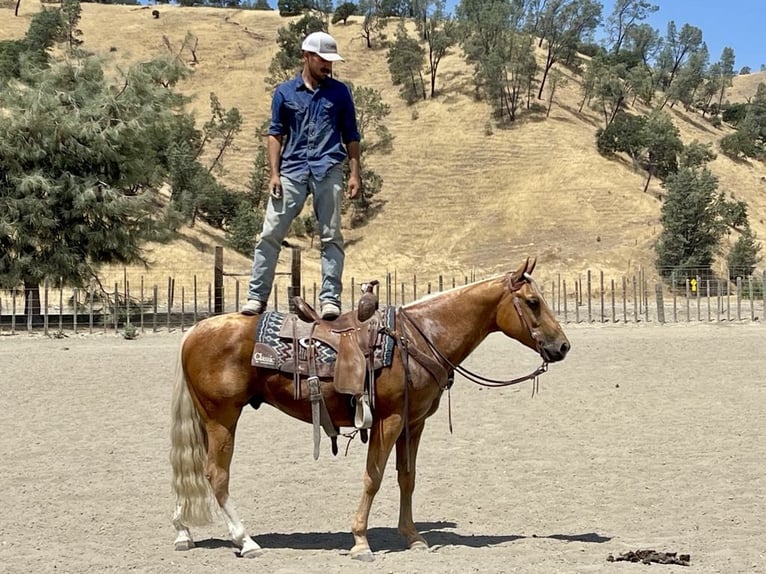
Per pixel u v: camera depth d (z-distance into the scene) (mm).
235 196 70312
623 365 22250
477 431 14078
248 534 8672
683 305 44719
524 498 10102
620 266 60375
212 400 7984
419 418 8023
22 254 35531
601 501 9898
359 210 77250
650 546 8055
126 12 128625
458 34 106875
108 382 19797
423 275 66938
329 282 8375
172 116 41188
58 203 35969
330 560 7703
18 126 35594
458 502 10000
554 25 106562
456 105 91562
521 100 92062
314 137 8336
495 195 77188
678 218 58031
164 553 8086
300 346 7883
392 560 7641
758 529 8602
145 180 40312
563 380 19688
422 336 7973
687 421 14727
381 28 113125
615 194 74125
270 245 8383
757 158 95000
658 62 119438
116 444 13320
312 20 106375
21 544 8375
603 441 13203
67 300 43719
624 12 126438
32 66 40875
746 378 19797
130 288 48969
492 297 8102
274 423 14977
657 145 79438
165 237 38750
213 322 8148
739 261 59094
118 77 41312
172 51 115125
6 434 14086
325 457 12398
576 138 84312
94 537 8664
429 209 76438
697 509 9453
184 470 8070
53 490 10594
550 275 59812
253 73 107500
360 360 7695
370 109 86938
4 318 36156
